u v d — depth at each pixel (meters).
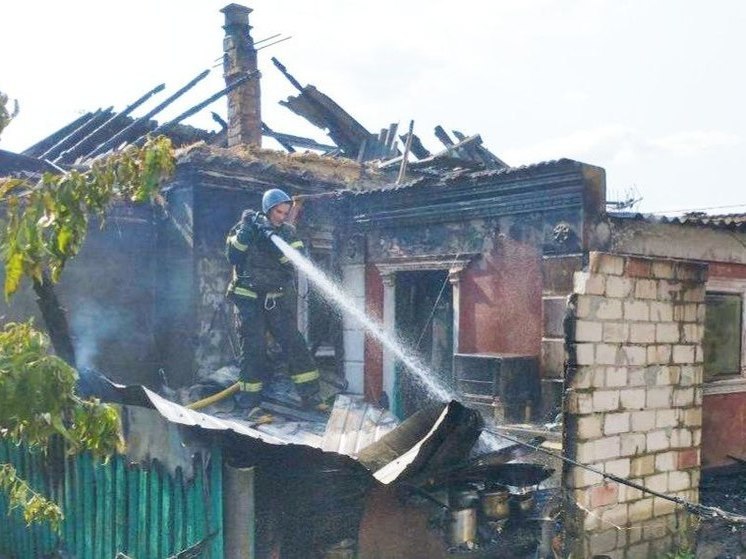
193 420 4.26
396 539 5.20
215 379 9.55
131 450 5.14
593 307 5.98
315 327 10.88
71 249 2.54
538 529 5.81
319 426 8.30
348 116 16.22
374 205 10.19
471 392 8.19
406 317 10.32
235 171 10.06
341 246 10.80
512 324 8.44
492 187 8.55
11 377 2.33
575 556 5.77
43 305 4.24
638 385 6.32
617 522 6.14
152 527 4.95
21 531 6.33
